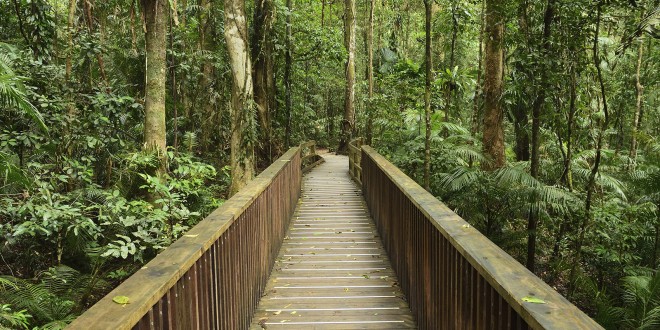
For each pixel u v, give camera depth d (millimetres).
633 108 12922
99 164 7625
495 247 2176
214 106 12250
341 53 15703
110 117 7133
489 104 9492
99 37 9227
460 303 2355
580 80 7074
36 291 4727
